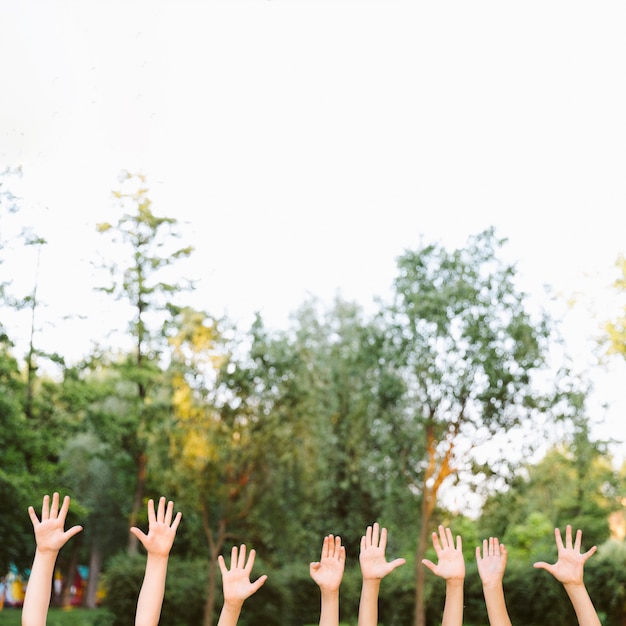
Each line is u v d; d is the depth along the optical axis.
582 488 12.66
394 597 11.36
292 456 12.50
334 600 2.29
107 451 14.38
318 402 12.91
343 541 12.59
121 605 10.62
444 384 11.72
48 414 13.73
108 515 15.34
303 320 14.62
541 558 10.89
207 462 12.33
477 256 12.27
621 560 10.67
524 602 10.58
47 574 2.05
